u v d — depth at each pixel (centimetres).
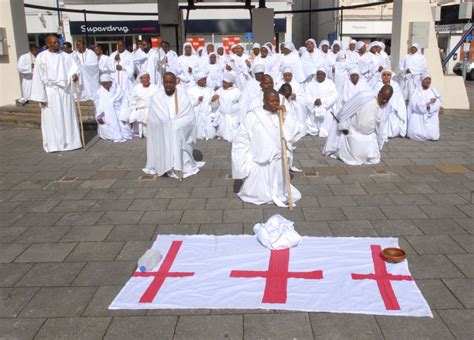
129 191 654
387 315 350
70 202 614
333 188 646
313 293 380
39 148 939
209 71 1241
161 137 692
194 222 538
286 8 2716
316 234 496
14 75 1302
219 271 418
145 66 1321
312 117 1020
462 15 1702
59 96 877
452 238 480
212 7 1739
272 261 432
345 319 346
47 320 355
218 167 766
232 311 359
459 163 764
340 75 1171
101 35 2659
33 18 2617
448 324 339
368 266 421
